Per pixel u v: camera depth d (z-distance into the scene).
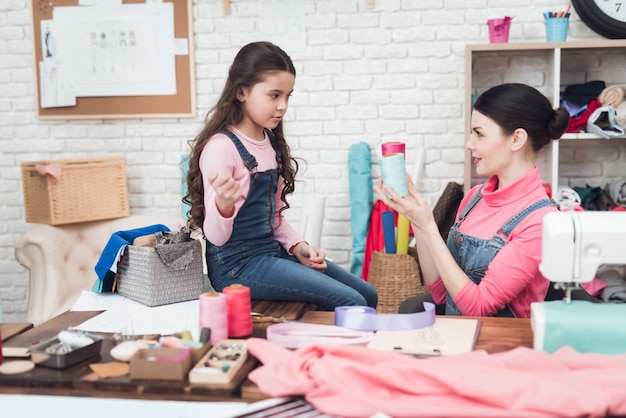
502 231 2.03
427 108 3.98
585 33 3.82
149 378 1.38
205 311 1.61
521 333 1.67
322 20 3.99
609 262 1.52
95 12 4.09
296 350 1.50
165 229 2.30
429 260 2.23
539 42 3.53
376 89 4.00
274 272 2.13
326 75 4.03
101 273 2.14
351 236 4.11
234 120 2.21
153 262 2.00
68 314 1.93
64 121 4.21
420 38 3.94
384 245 3.81
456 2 3.89
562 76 3.89
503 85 2.05
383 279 3.69
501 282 1.94
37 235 3.59
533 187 2.04
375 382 1.29
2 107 4.24
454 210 3.81
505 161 2.05
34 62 4.15
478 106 2.06
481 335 1.66
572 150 3.95
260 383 1.33
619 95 3.54
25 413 1.31
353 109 4.03
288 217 4.16
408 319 1.69
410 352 1.52
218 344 1.54
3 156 4.27
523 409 1.20
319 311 2.01
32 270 3.62
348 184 4.07
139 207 4.21
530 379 1.25
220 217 1.89
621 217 1.55
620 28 3.58
